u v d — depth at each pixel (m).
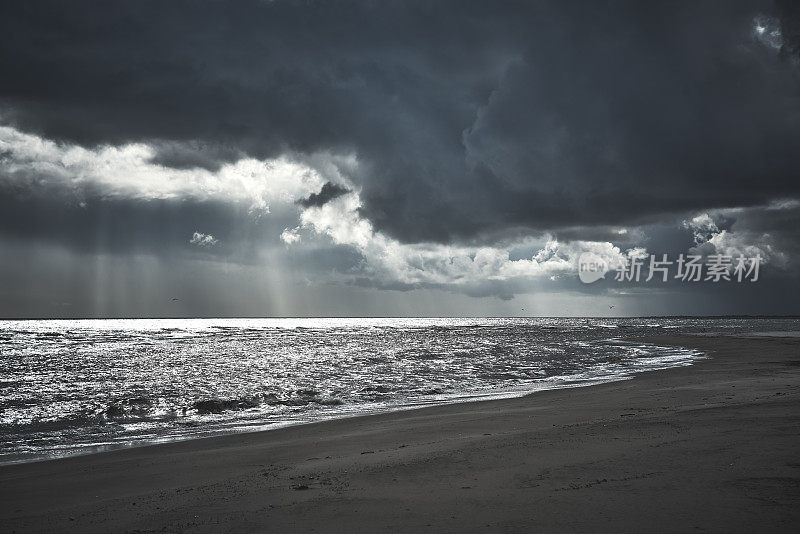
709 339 75.56
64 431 19.42
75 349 73.81
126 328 187.38
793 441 9.88
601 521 6.27
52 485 11.26
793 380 23.84
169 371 43.50
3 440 17.86
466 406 21.42
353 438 14.70
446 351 64.75
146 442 17.03
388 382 33.94
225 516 7.64
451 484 8.41
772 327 167.12
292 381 35.44
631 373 34.25
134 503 9.10
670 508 6.58
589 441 11.13
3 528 8.19
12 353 66.25
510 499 7.37
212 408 24.09
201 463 12.56
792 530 5.73
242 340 99.06
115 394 29.95
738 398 17.62
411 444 13.06
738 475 7.81
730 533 5.71
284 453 13.11
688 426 12.12
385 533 6.37
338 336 115.19
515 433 13.23
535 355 55.41
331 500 7.96
